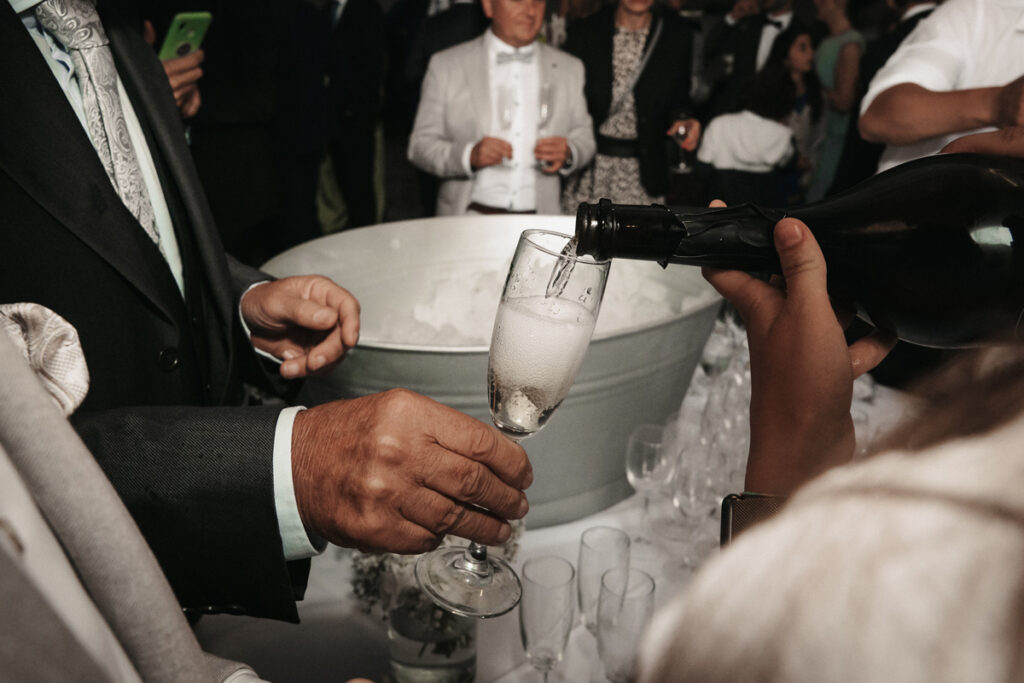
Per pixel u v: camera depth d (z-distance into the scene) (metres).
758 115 2.84
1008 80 1.49
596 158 2.90
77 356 0.52
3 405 0.34
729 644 0.22
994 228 0.64
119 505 0.36
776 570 0.22
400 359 0.90
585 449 1.02
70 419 0.67
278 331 1.02
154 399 0.89
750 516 0.44
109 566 0.36
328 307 0.95
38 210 0.76
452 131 2.35
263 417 0.65
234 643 0.87
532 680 0.85
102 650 0.30
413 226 1.37
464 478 0.60
